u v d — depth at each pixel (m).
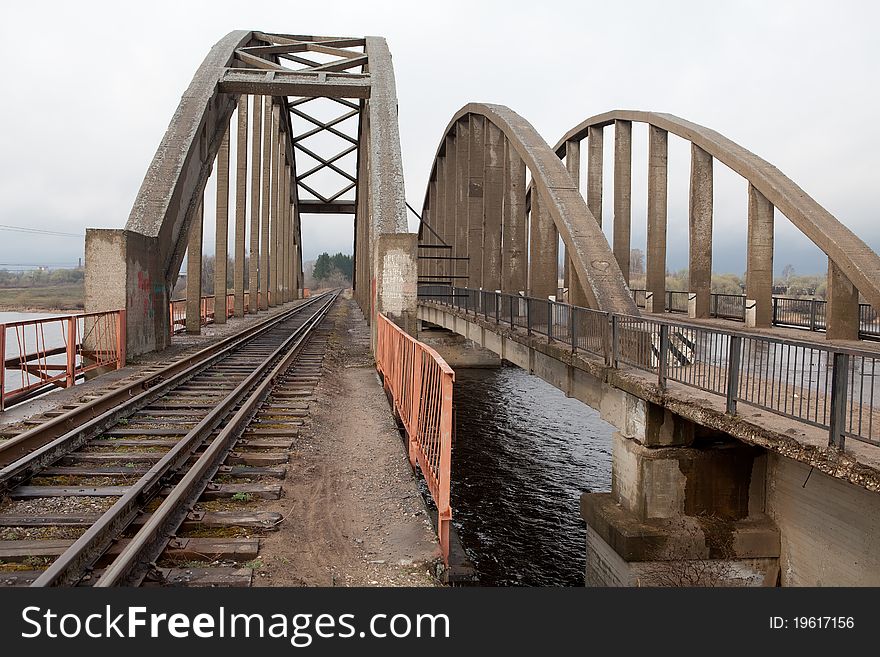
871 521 7.09
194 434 7.80
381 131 21.52
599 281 14.52
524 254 23.16
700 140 19.97
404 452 8.35
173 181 17.50
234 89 21.61
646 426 9.41
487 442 20.64
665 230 22.89
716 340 7.84
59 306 55.81
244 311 37.41
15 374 22.44
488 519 14.18
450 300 28.75
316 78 22.59
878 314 13.31
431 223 45.22
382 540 5.53
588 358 11.45
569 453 19.45
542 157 18.06
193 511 5.67
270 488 6.41
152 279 16.66
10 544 4.75
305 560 4.98
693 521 9.16
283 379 13.23
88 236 14.30
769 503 9.29
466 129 31.95
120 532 5.02
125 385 10.95
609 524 9.45
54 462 6.88
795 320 17.91
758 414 7.01
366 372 15.98
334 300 76.00
